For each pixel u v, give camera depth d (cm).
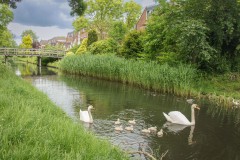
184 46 2392
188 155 1000
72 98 2050
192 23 2319
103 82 3028
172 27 2480
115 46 4688
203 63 2628
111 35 5959
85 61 3566
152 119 1484
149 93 2292
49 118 770
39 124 666
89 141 634
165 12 2719
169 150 1041
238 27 2488
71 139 590
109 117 1500
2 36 7688
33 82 3019
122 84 2841
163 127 1342
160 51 2983
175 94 2200
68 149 555
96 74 3394
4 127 561
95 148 588
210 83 2405
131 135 1198
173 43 2830
